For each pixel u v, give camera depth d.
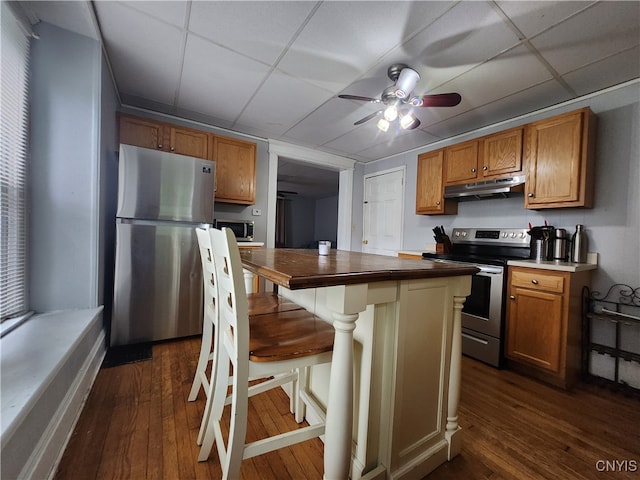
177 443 1.25
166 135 2.66
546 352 1.93
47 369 1.04
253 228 3.37
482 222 2.91
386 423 1.06
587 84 2.07
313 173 5.66
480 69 1.94
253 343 1.00
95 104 1.78
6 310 1.45
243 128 3.19
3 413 0.79
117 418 1.41
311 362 0.98
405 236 3.78
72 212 1.75
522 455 1.28
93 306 1.83
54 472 1.08
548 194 2.16
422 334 1.12
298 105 2.60
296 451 1.25
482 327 2.27
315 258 1.38
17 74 1.48
